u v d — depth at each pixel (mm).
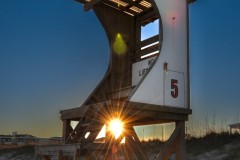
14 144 38469
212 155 23578
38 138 38062
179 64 9812
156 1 9641
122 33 11250
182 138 9734
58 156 8852
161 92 9375
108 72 10961
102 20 10953
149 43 10844
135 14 11500
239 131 28828
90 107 8945
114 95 10750
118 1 10891
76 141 8914
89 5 10602
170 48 9727
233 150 23672
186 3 10242
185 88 9852
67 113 9867
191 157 24359
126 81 11094
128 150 10523
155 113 9281
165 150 9461
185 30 10086
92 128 8516
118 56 11109
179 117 9727
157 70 9406
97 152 8820
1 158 30875
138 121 10180
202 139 28891
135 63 11133
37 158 28375
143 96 9055
